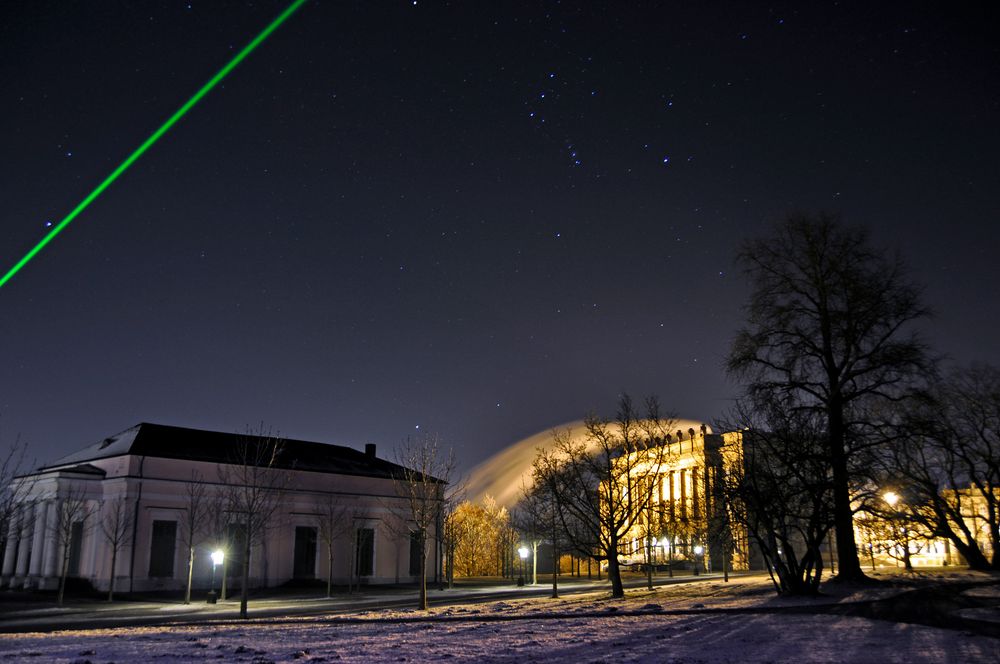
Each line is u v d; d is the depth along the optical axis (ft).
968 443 170.19
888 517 139.03
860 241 136.56
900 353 129.08
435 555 259.60
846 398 131.54
